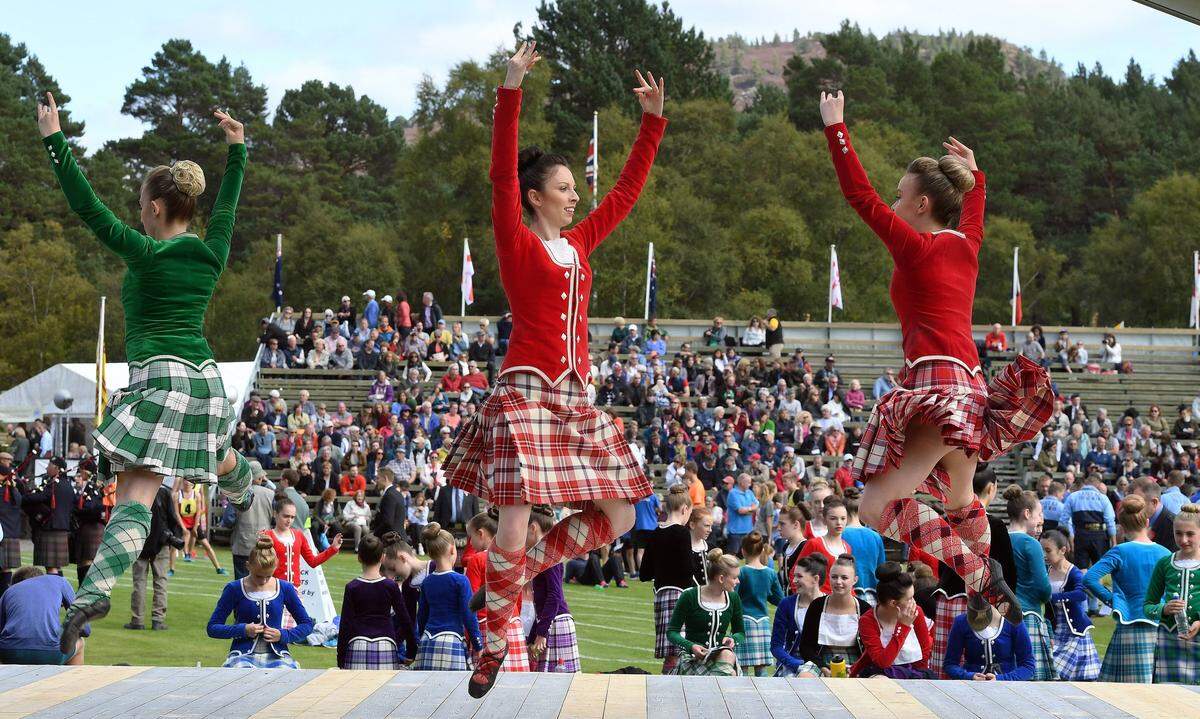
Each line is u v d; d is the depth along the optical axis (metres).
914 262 4.79
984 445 4.60
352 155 87.69
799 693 4.93
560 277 4.40
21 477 16.36
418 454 23.20
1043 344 34.56
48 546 15.43
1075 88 97.31
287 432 24.47
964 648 7.84
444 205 62.84
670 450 24.91
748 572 9.53
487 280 63.09
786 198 65.44
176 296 4.95
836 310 63.38
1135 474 25.95
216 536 23.22
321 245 63.97
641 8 75.69
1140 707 4.65
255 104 85.81
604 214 4.83
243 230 73.31
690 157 67.62
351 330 31.14
